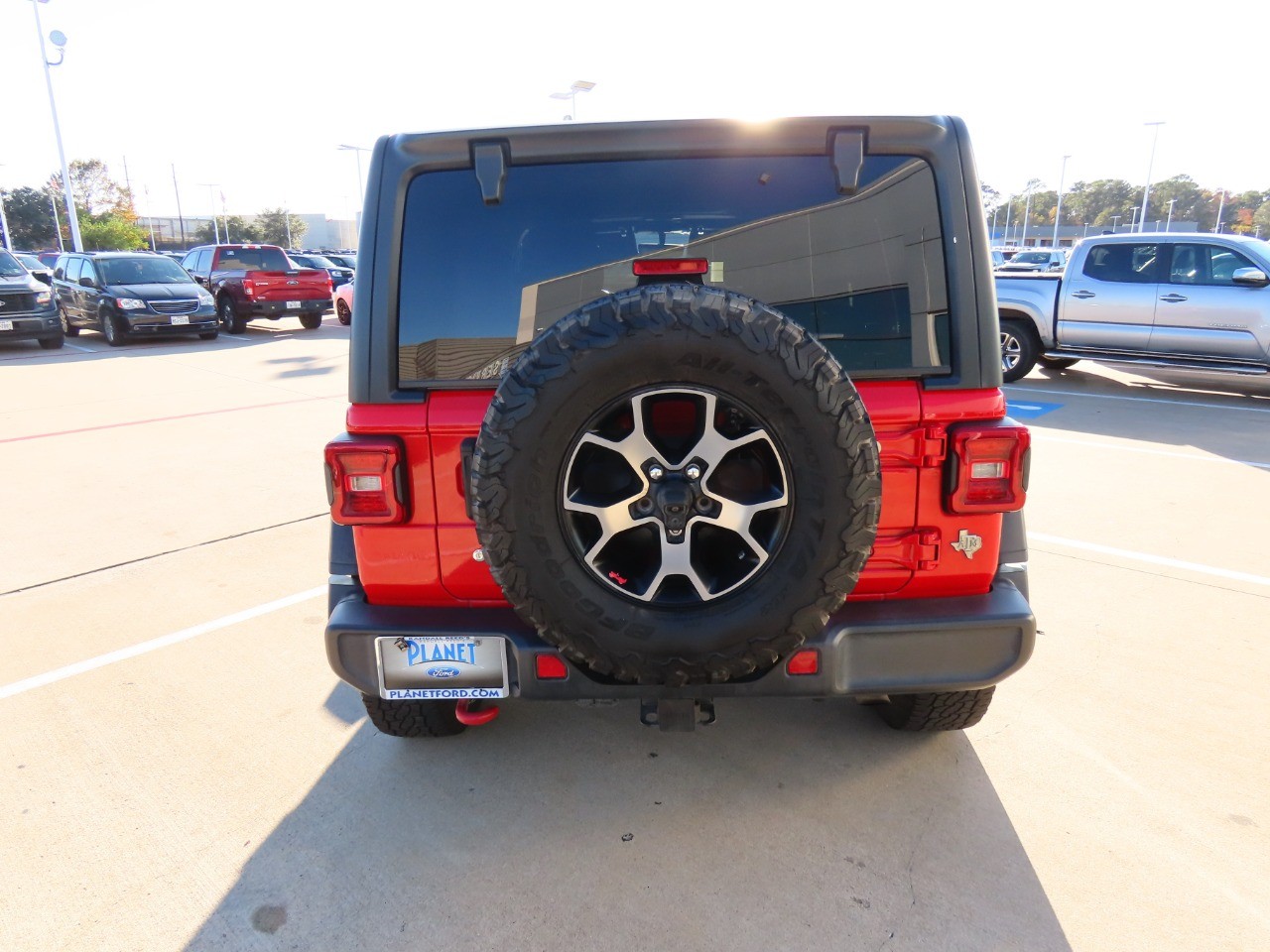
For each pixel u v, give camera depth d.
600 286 2.33
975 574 2.34
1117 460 6.56
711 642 2.01
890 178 2.25
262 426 8.27
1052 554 4.67
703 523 2.02
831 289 2.30
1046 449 6.91
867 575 2.32
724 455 1.96
